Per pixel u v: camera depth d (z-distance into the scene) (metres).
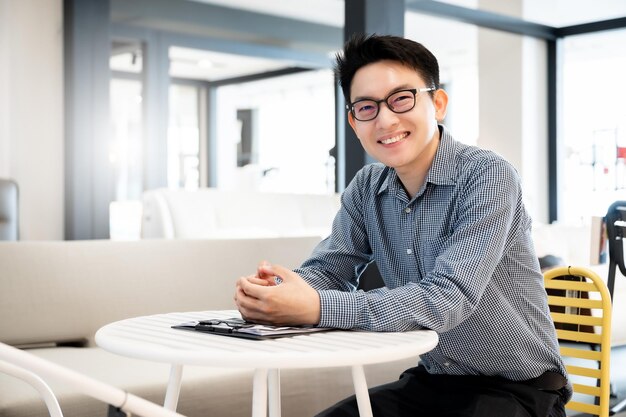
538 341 1.40
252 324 1.21
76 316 2.15
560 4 6.36
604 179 6.91
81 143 5.40
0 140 5.28
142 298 2.26
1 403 1.55
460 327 1.39
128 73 6.94
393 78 1.32
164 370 1.85
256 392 1.08
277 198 5.31
